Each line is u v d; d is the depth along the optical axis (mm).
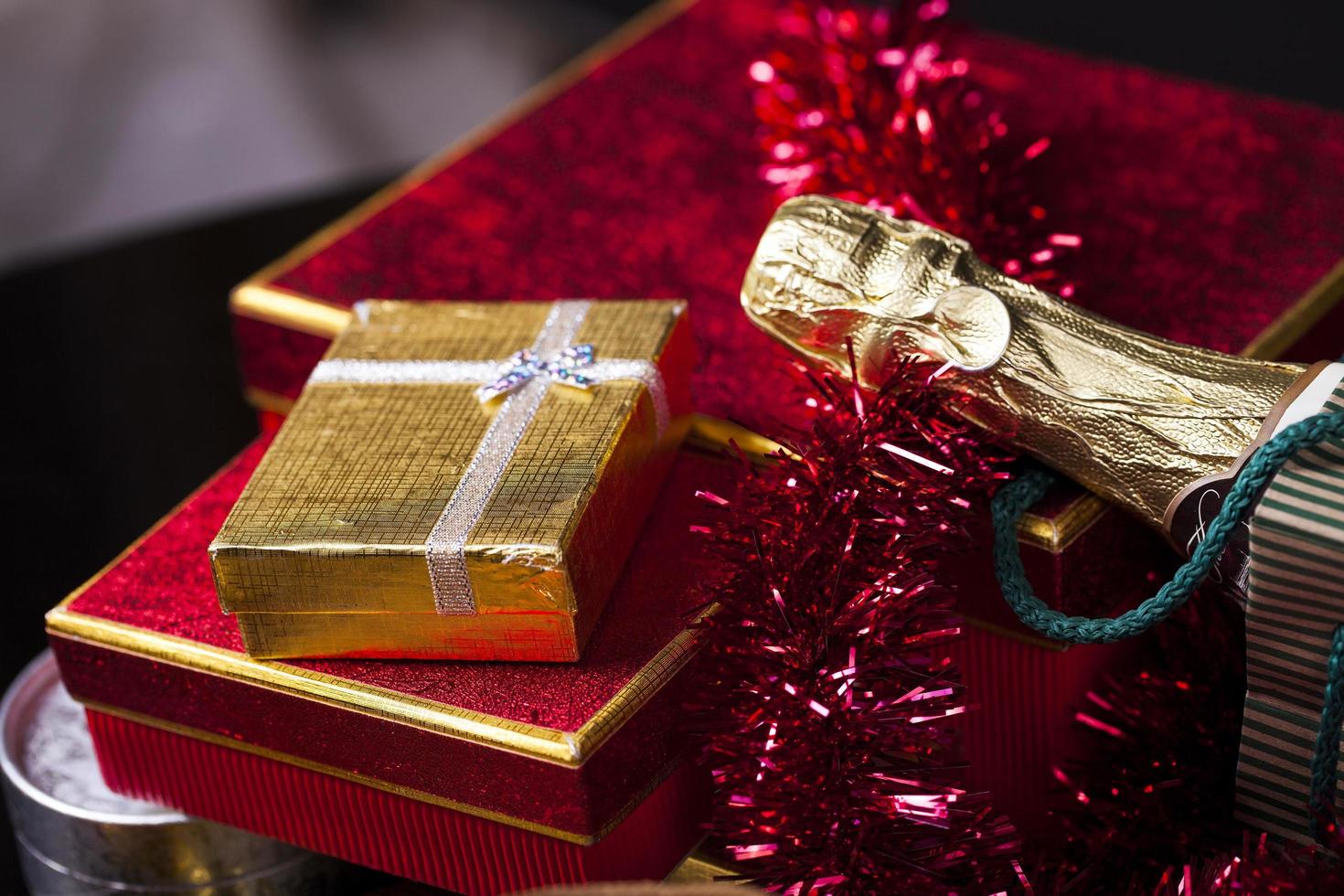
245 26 1943
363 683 696
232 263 999
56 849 754
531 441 704
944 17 846
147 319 995
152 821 742
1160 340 702
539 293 821
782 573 678
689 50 947
